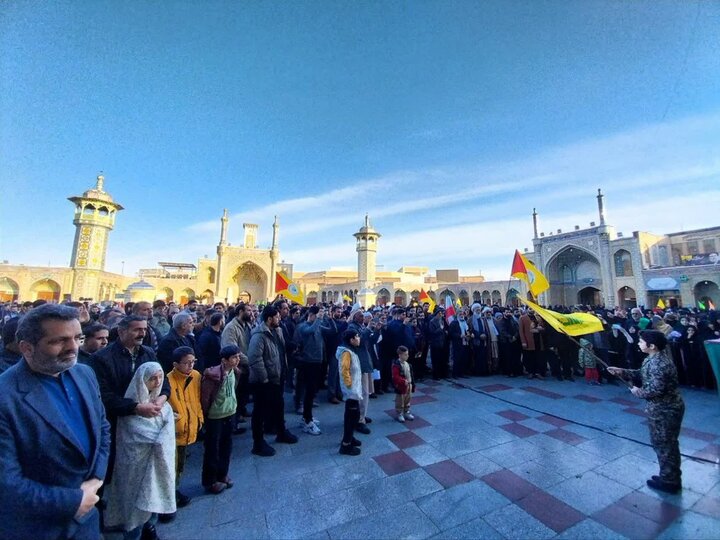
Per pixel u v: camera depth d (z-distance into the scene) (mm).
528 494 3291
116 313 5512
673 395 3412
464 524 2854
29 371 1697
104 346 3074
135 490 2469
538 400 6516
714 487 3406
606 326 8469
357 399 4277
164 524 2854
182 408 3129
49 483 1604
